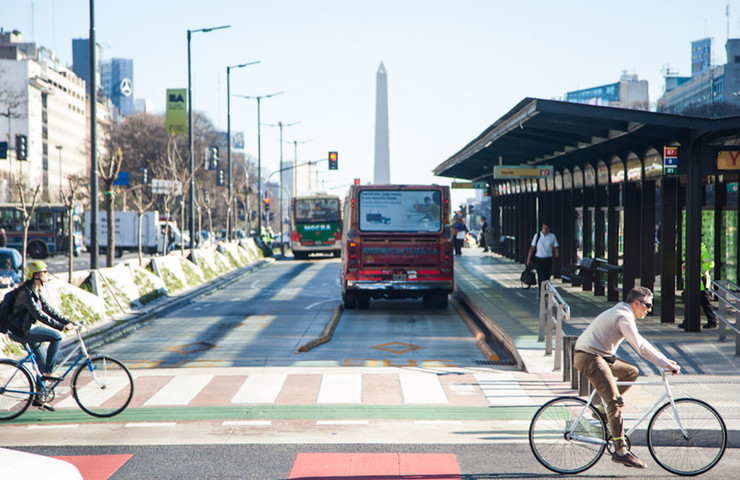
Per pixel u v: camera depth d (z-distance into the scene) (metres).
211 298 27.28
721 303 14.71
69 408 10.80
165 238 32.50
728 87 135.12
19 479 4.78
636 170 19.22
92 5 21.81
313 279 34.94
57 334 10.57
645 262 18.97
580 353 8.01
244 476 7.83
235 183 94.94
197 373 13.21
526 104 16.39
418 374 12.97
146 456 8.54
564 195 27.17
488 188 46.53
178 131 38.22
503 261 39.78
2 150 33.50
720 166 15.50
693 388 11.10
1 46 143.62
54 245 53.66
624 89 169.75
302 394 11.51
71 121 164.62
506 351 15.86
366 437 9.25
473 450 8.71
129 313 21.48
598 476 7.88
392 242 21.77
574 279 24.95
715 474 7.95
